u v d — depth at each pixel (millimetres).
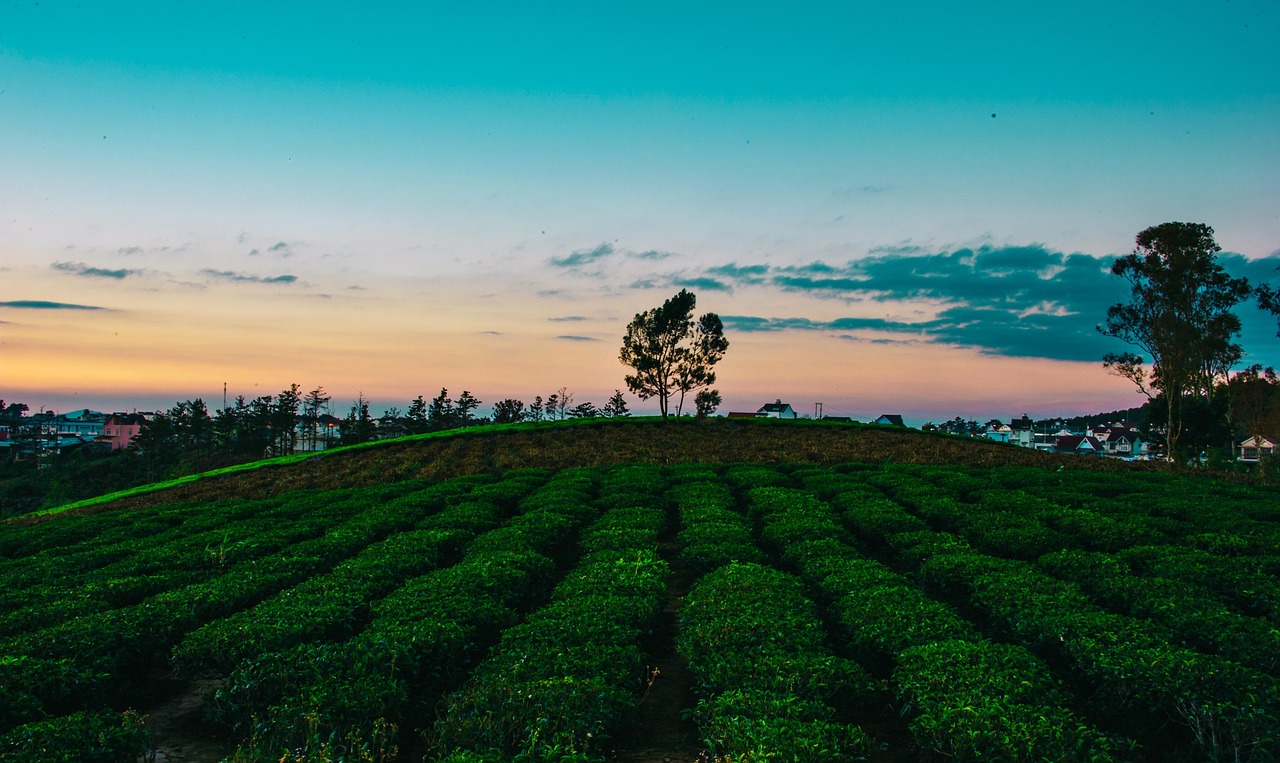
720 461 45188
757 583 15680
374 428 94812
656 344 63406
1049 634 12586
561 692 10047
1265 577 15938
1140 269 56906
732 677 10961
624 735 11477
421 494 32844
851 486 31391
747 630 12578
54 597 17422
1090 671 11289
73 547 26438
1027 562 19172
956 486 32062
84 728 9359
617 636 12695
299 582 19016
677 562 23484
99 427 163875
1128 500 27391
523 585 16828
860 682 10992
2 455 100500
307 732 9797
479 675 11359
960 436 58250
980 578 15891
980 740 8844
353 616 14938
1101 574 16969
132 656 13938
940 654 11164
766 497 28594
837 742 8992
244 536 24969
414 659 11875
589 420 65250
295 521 28812
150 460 85250
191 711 13117
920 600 14414
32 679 11406
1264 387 76312
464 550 22203
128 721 9789
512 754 9141
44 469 86312
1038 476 33594
